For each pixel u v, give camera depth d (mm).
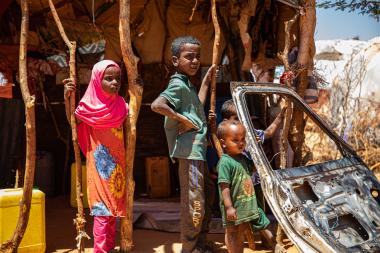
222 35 7020
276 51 6805
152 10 7031
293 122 5203
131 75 4195
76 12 6648
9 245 3934
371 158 9266
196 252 4004
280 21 6582
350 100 10172
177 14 7055
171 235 5023
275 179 3557
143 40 7172
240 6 5957
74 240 4855
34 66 7344
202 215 3936
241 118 3904
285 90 4395
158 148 8250
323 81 5691
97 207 3914
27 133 3938
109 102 3895
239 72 7074
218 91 7648
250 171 3930
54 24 6547
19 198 4098
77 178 3971
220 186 3684
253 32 6859
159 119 8234
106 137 3943
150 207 5926
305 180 3684
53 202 7305
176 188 7742
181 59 3990
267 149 5430
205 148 4027
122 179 4059
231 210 3586
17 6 6309
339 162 4066
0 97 8102
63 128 8164
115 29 6953
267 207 5477
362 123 9844
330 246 3170
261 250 4379
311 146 9688
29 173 3934
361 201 3781
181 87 3938
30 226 4121
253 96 6660
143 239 4840
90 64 7477
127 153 4152
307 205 3496
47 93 8102
